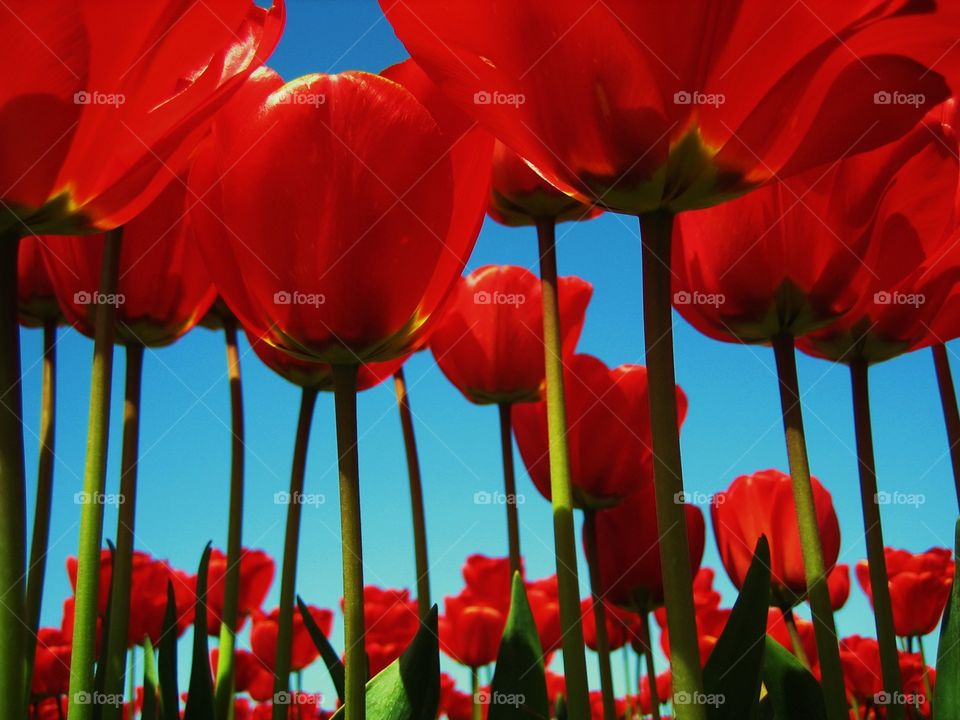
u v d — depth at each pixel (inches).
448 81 9.0
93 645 8.9
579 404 19.5
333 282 10.0
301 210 9.8
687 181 8.8
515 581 11.4
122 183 9.2
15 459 8.5
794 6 8.1
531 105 8.8
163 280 13.8
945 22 8.2
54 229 9.1
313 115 9.7
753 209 12.6
